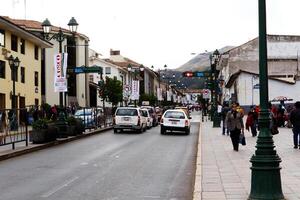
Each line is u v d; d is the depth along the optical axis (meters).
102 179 14.02
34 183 13.26
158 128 43.75
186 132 34.84
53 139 25.64
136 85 64.50
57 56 28.81
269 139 9.32
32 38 49.66
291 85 60.50
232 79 69.44
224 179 12.98
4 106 43.81
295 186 11.32
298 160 16.77
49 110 35.59
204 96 63.19
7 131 20.66
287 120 36.31
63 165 17.23
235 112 21.09
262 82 9.49
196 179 13.03
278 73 72.81
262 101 9.48
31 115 27.33
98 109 40.69
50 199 10.98
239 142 22.27
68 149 23.31
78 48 71.88
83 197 11.23
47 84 66.31
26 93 49.72
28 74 50.59
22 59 48.72
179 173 15.34
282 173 13.62
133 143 26.92
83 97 74.81
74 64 71.06
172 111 35.38
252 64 76.69
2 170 15.94
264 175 9.17
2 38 43.78
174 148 24.00
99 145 25.55
